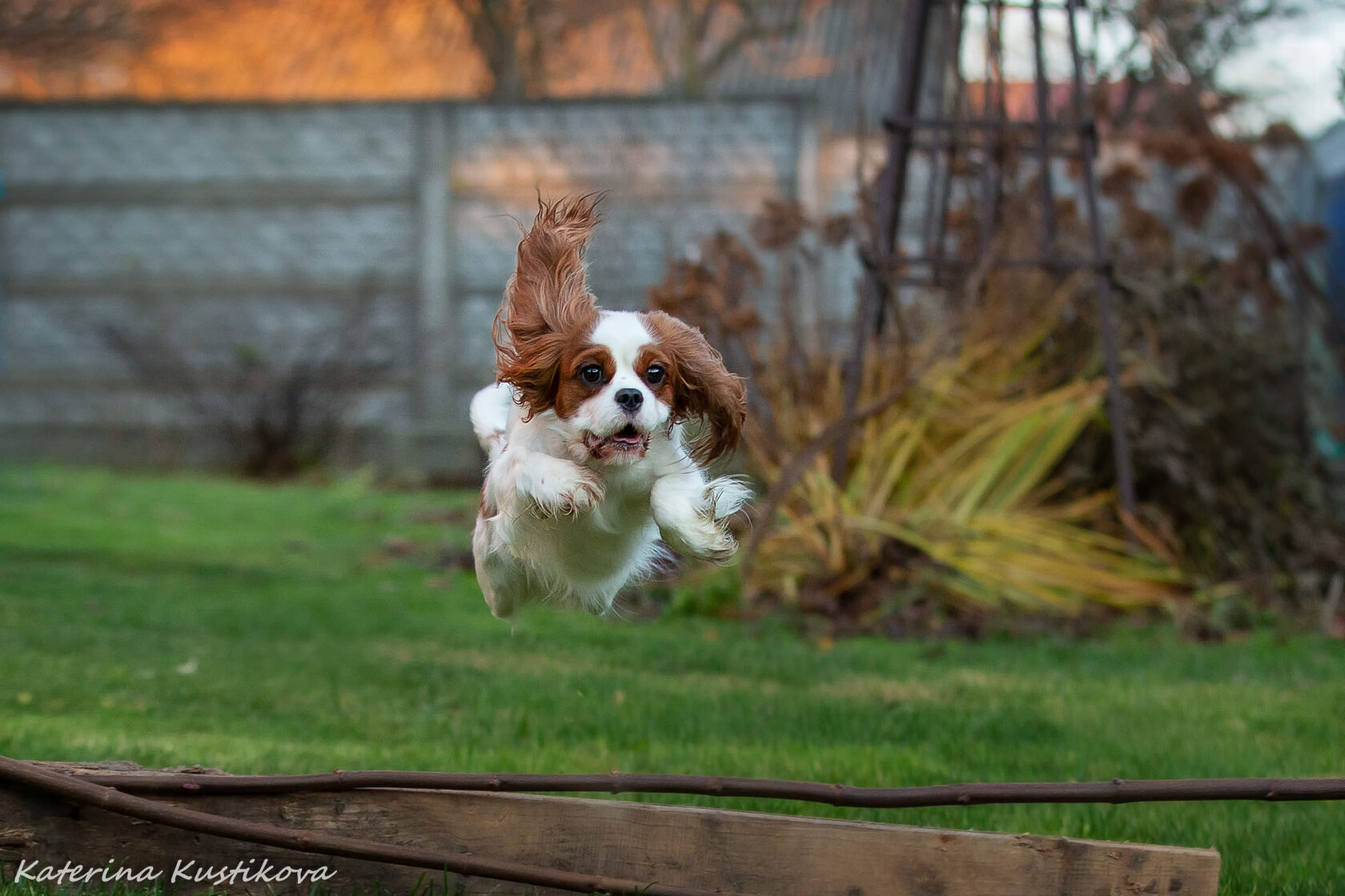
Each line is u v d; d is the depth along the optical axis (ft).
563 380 15.67
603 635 31.96
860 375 33.47
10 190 66.08
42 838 13.44
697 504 15.87
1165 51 43.04
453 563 41.11
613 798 18.70
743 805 18.61
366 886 13.71
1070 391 35.83
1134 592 33.91
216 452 64.49
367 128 64.85
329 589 36.86
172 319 65.41
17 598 32.96
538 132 63.93
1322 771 20.35
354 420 63.93
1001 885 13.34
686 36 74.23
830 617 33.78
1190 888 13.14
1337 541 37.86
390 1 79.20
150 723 22.63
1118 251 38.68
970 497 35.68
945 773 19.99
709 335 37.35
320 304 65.51
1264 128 48.14
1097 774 20.10
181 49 79.46
